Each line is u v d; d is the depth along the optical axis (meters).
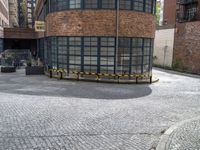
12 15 78.88
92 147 6.93
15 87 16.53
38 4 35.62
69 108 11.05
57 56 21.95
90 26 20.00
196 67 28.72
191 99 14.18
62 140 7.35
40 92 14.81
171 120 9.80
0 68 28.56
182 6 39.69
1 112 10.09
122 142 7.35
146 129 8.59
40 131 8.05
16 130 8.07
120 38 20.19
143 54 21.47
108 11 19.66
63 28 20.94
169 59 34.34
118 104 12.18
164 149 6.76
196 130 8.34
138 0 20.34
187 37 30.23
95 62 20.38
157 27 37.50
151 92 15.95
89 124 8.91
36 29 25.83
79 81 19.78
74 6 20.16
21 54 36.78
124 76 20.41
